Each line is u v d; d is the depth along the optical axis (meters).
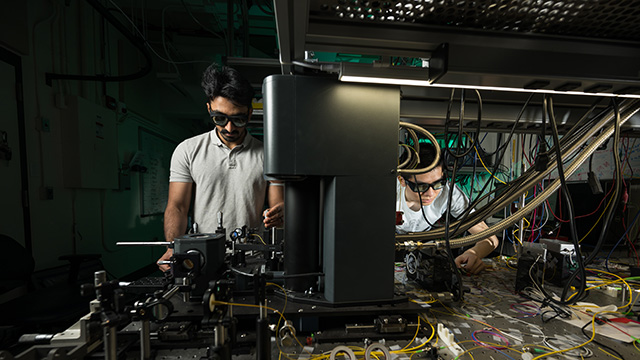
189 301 0.65
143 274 3.57
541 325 0.65
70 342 0.47
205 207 1.47
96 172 2.61
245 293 0.69
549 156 0.83
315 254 0.71
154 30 3.15
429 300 0.74
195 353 0.52
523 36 0.61
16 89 1.92
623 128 1.07
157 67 3.84
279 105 0.64
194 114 4.19
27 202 1.97
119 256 3.10
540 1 0.49
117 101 3.03
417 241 0.91
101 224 2.80
